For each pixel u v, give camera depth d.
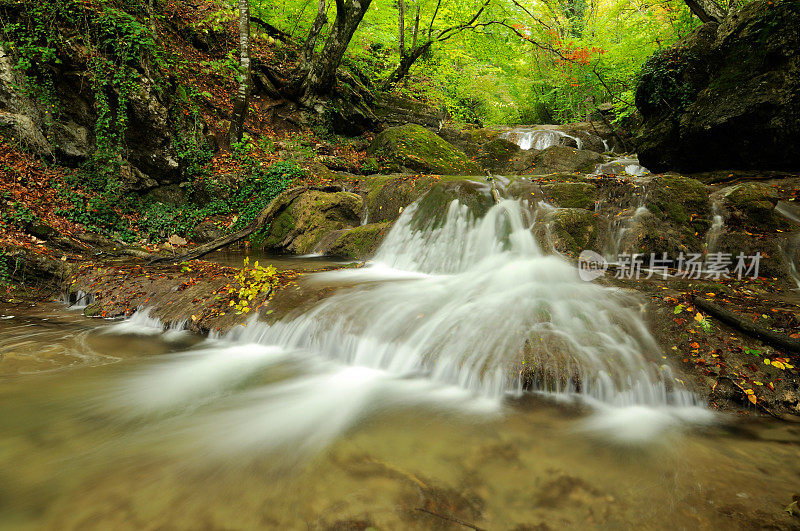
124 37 9.59
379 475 2.46
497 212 7.45
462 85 23.00
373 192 10.04
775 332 3.48
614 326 3.94
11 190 7.97
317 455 2.68
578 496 2.25
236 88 13.94
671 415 3.12
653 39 15.84
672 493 2.27
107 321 5.52
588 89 22.36
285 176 11.12
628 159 14.66
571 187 7.74
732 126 8.67
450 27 17.86
